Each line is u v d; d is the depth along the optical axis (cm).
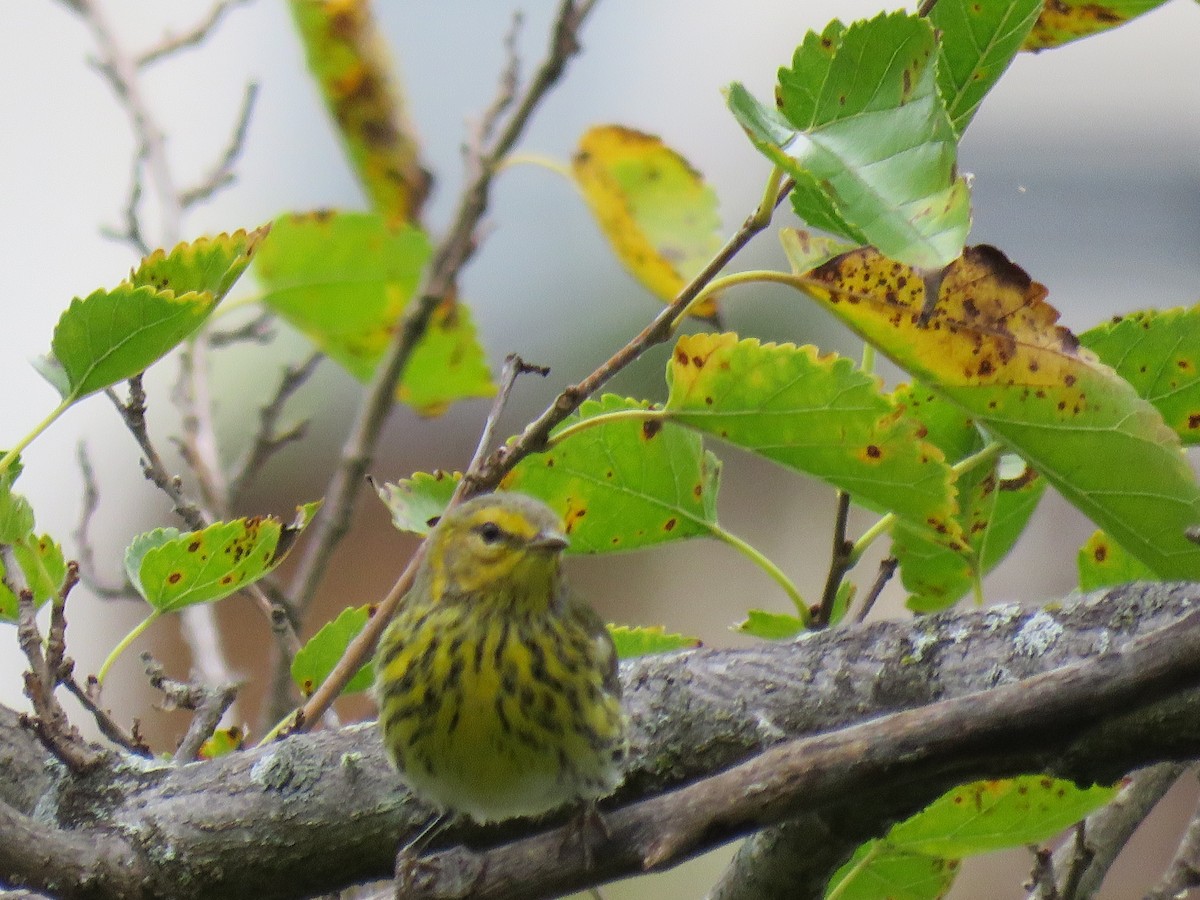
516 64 546
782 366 530
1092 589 535
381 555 686
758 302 665
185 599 534
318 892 532
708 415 531
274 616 538
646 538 536
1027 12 530
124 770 532
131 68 550
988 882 591
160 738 612
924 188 525
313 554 543
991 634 531
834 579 534
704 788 526
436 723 532
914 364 529
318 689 535
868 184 525
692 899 596
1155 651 523
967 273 529
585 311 731
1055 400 529
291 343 705
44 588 534
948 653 531
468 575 534
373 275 547
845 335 663
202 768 532
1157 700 523
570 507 536
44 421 530
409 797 532
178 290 531
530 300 734
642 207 540
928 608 537
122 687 616
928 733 524
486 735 532
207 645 543
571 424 535
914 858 536
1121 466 529
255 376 702
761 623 536
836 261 529
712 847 525
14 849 530
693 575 681
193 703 535
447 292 546
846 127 525
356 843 532
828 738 525
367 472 543
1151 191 773
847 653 532
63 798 532
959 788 533
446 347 548
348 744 533
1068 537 630
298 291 547
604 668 533
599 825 529
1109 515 530
